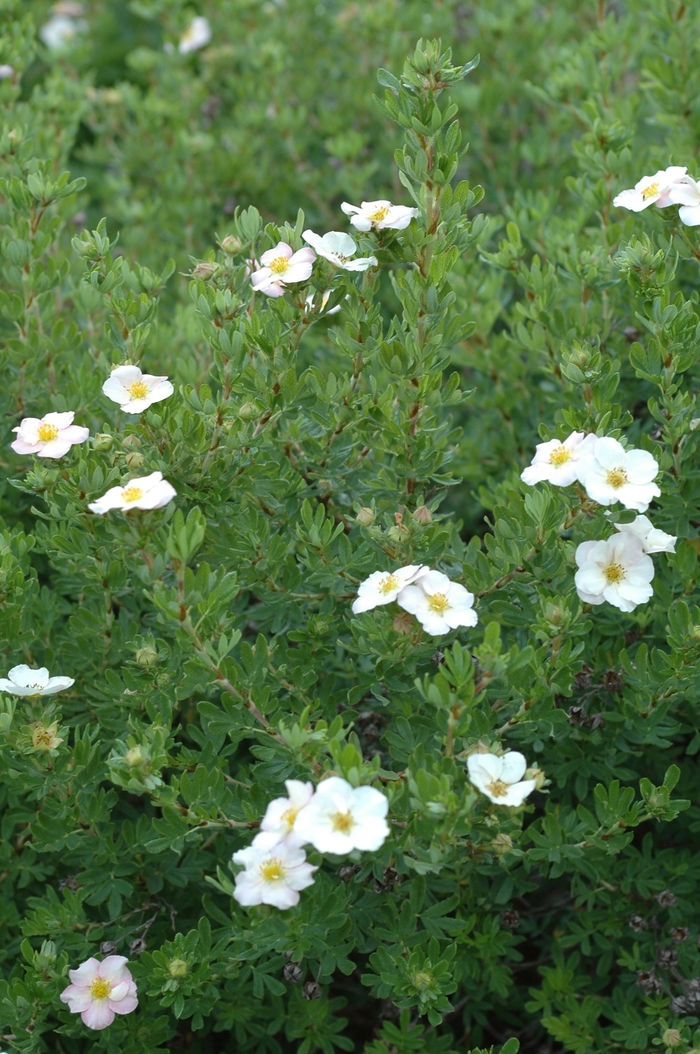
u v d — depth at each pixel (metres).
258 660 1.12
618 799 1.13
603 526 1.13
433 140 1.13
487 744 1.11
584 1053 1.17
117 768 1.08
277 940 1.10
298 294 1.15
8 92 1.41
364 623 1.12
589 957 1.24
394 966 1.13
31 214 1.26
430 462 1.17
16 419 1.27
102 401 1.23
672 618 1.14
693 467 1.20
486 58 1.55
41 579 1.31
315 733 1.07
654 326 1.16
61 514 1.14
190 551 1.07
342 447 1.18
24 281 1.26
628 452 1.09
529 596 1.16
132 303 1.18
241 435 1.15
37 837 1.15
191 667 1.10
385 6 1.55
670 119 1.37
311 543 1.15
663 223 1.20
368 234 1.14
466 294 1.32
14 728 1.14
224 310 1.15
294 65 1.65
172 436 1.14
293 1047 1.22
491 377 1.33
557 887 1.24
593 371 1.16
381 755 1.18
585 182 1.33
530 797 1.23
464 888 1.17
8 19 1.44
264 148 1.56
